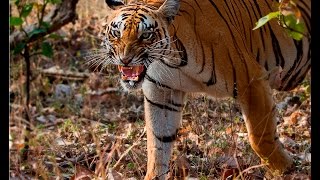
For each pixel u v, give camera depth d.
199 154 11.17
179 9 9.46
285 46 10.84
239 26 10.17
